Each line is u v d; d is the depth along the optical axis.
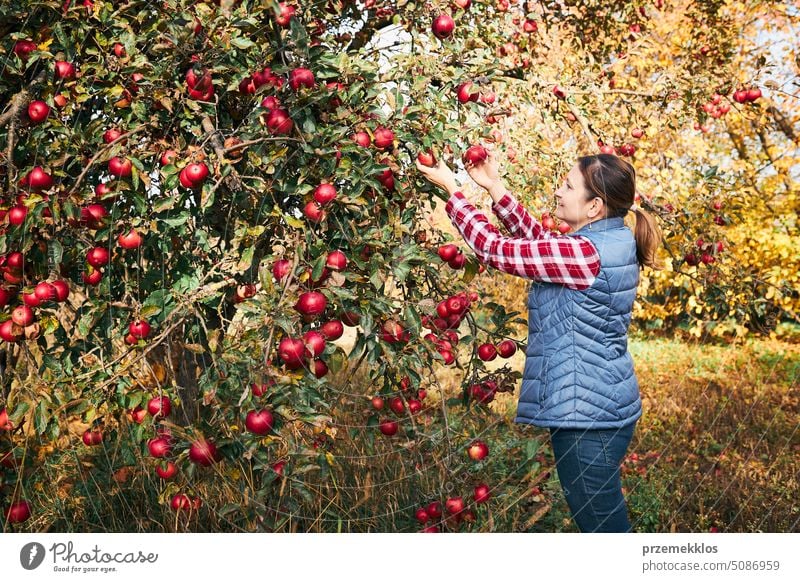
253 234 1.52
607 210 1.73
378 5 1.99
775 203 5.91
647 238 1.76
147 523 2.14
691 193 3.20
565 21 3.67
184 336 1.77
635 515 2.58
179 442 1.57
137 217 1.66
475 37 2.07
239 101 1.84
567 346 1.62
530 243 1.63
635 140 3.41
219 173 1.55
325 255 1.42
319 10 1.75
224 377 1.51
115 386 1.61
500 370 1.87
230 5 1.40
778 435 3.61
